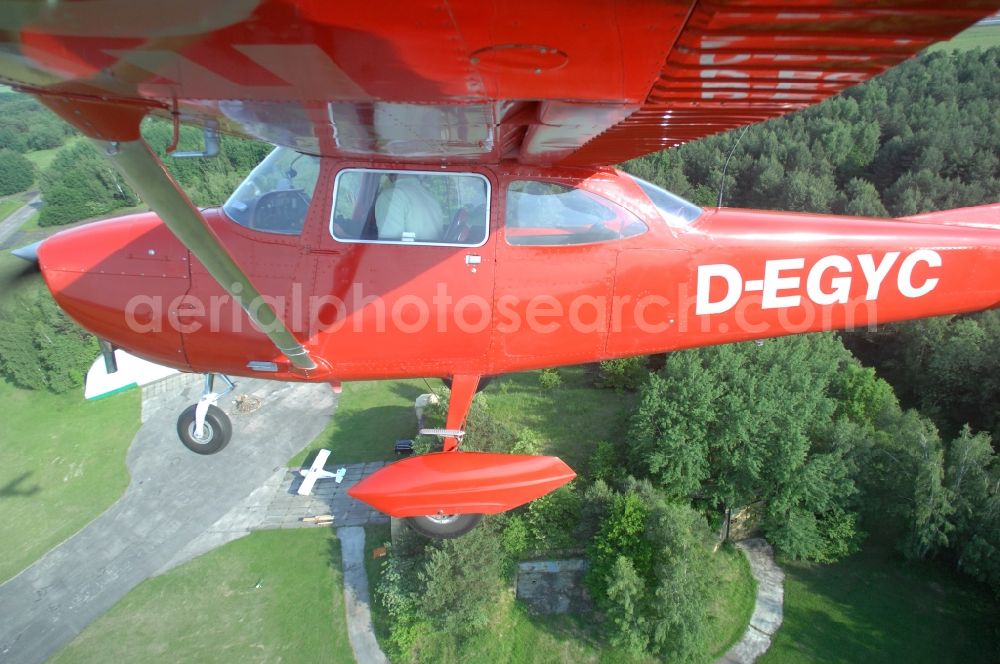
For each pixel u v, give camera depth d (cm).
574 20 199
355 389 3491
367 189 489
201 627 2109
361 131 391
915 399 3105
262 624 2094
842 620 1983
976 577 2052
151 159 289
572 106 314
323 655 1962
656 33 211
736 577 2178
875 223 594
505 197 500
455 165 491
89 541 2566
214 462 2975
